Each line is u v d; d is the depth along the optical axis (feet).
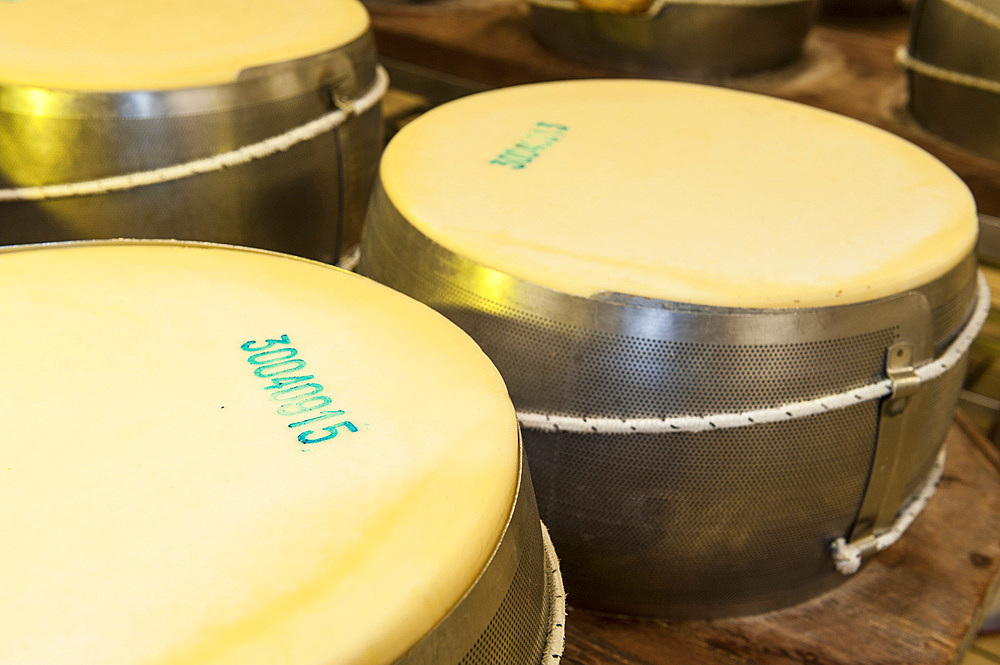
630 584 3.14
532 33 6.91
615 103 3.96
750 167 3.42
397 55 6.86
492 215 2.97
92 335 2.28
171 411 2.06
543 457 2.87
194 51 3.70
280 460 1.94
